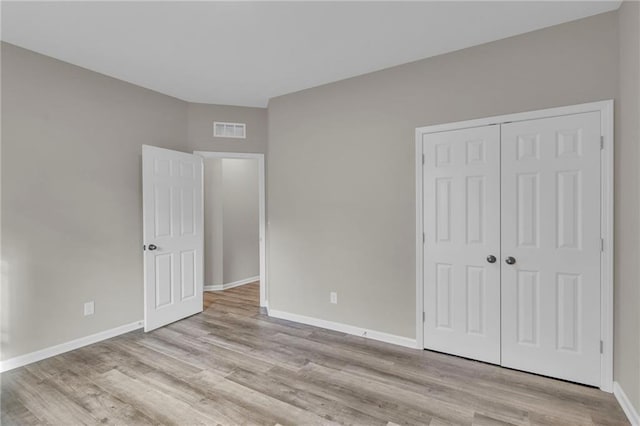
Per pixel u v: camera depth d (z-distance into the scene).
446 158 2.89
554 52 2.46
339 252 3.47
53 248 2.93
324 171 3.57
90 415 2.05
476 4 2.20
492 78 2.69
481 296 2.75
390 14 2.31
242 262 5.79
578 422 1.96
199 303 4.11
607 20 2.28
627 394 2.06
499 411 2.08
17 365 2.69
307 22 2.41
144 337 3.32
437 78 2.93
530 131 2.54
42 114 2.86
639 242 1.89
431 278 2.97
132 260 3.53
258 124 4.34
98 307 3.23
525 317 2.57
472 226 2.78
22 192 2.75
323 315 3.58
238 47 2.78
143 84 3.57
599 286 2.32
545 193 2.49
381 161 3.22
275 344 3.13
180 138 4.01
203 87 3.66
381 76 3.21
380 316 3.22
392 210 3.16
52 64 2.93
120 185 3.43
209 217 5.36
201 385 2.39
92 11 2.25
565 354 2.44
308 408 2.12
